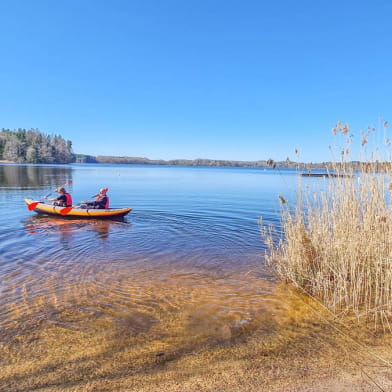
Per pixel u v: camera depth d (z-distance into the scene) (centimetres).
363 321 345
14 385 243
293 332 325
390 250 404
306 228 529
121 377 252
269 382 243
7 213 1092
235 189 2164
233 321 353
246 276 514
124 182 2822
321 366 263
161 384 243
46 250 653
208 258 615
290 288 458
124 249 672
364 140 444
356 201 454
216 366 266
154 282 483
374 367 260
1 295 423
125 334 324
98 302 406
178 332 328
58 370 262
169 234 820
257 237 792
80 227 895
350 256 423
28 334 324
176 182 2919
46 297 419
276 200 1513
